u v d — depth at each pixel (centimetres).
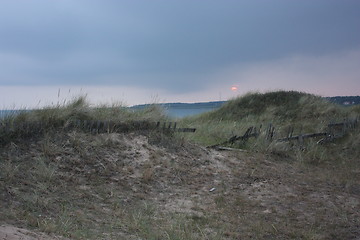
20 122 744
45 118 780
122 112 948
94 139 795
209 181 766
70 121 810
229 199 673
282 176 850
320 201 681
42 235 384
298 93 1917
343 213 620
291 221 579
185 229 500
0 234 337
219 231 511
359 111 1706
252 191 730
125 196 626
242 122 1516
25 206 484
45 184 585
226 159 920
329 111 1659
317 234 524
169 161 817
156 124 945
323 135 1219
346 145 1183
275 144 1051
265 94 1938
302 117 1617
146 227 491
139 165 765
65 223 448
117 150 793
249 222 562
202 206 629
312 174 891
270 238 506
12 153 662
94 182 653
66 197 563
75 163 695
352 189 777
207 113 1875
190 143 952
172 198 656
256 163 928
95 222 486
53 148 711
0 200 486
